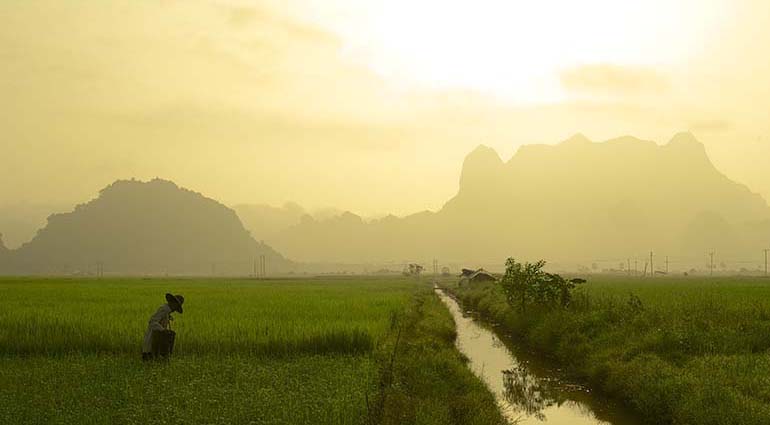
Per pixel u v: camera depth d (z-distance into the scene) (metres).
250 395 11.37
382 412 10.30
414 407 11.30
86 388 11.97
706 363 13.73
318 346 17.62
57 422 9.70
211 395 11.38
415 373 14.31
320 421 9.82
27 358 15.92
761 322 17.59
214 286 66.38
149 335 15.32
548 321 22.83
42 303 31.98
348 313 26.48
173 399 11.16
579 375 17.12
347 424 9.73
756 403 10.60
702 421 10.70
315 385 12.41
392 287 66.00
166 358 15.16
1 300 34.66
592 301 25.30
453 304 51.44
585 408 13.69
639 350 16.02
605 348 17.47
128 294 41.78
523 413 13.34
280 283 85.19
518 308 28.52
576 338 19.69
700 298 24.70
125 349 16.95
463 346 23.38
